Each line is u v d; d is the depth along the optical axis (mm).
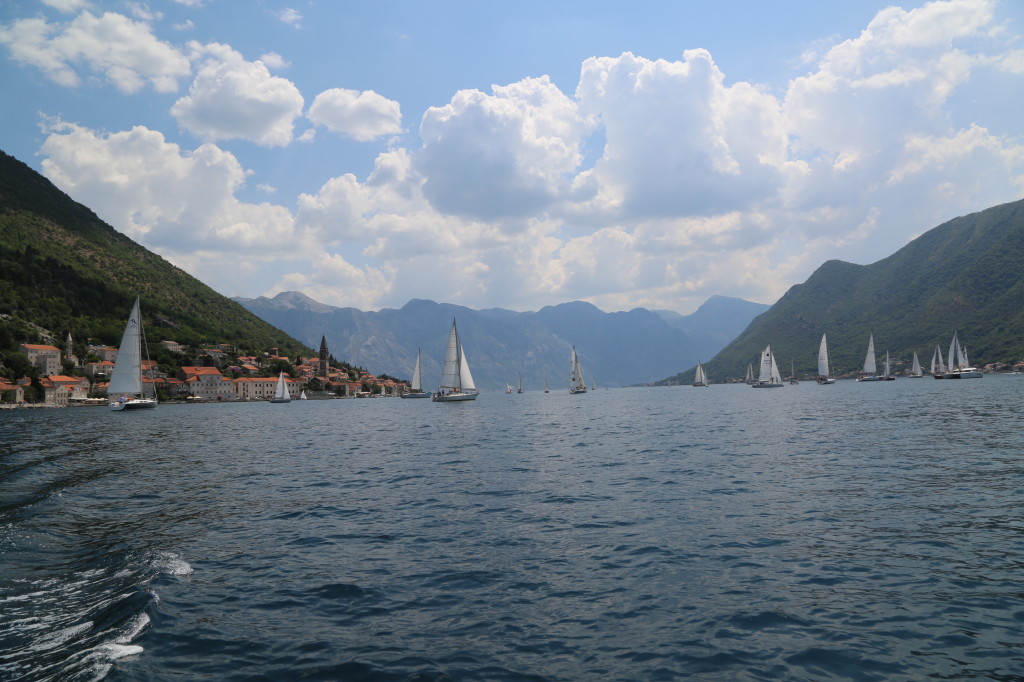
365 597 12305
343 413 123750
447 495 23797
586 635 10477
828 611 11289
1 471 30594
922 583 12500
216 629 10484
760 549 15266
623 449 39594
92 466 33750
